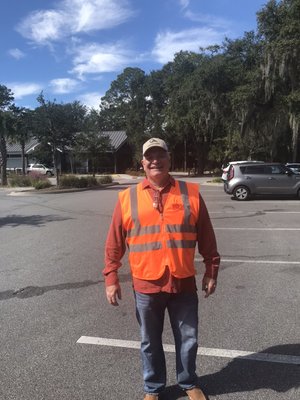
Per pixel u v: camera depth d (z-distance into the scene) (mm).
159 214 3291
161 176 3318
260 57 31891
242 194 19891
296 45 25375
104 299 5887
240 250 8844
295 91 26484
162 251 3277
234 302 5629
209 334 4641
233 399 3455
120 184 37438
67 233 11445
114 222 3467
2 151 37781
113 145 63219
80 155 40250
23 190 29797
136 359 4129
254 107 30656
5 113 35188
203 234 3471
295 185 19750
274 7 27641
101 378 3795
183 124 45750
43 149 33281
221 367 3945
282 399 3438
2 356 4254
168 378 3793
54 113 30609
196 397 3410
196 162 59594
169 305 3416
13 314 5406
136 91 66750
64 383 3729
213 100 35094
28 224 13398
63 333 4770
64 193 27375
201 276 6836
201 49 35500
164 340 4543
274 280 6621
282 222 12672
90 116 40906
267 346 4344
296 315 5148
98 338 4617
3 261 8328
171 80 48125
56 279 6938
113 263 3480
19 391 3627
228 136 36781
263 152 36750
